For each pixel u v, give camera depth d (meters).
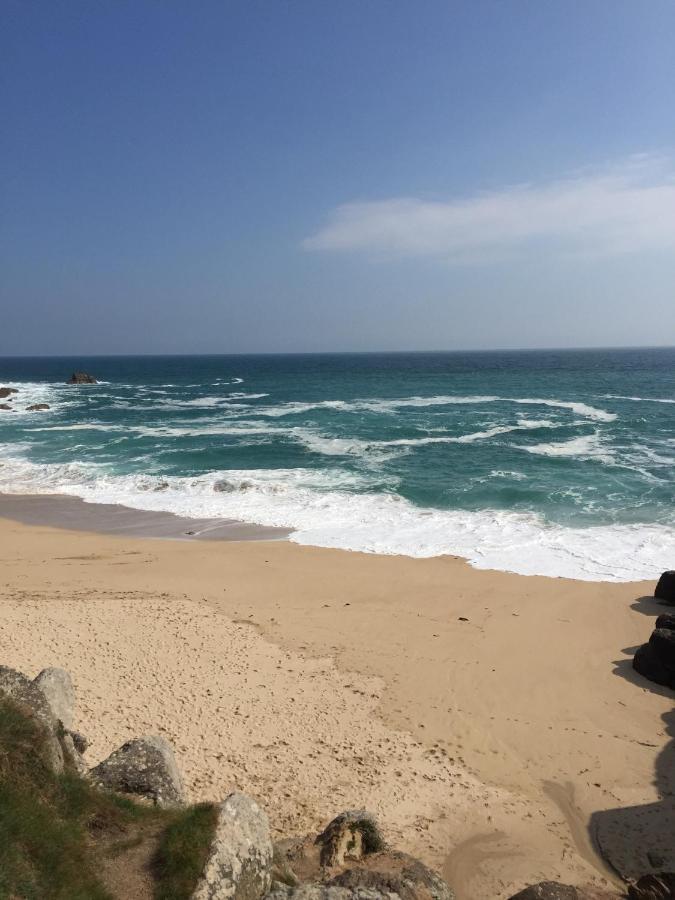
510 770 9.52
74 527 22.16
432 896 6.41
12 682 7.29
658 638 12.22
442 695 11.47
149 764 7.48
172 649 12.62
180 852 5.77
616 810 8.72
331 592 16.08
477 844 8.02
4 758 6.15
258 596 15.81
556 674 12.27
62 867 5.50
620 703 11.35
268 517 22.73
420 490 25.42
